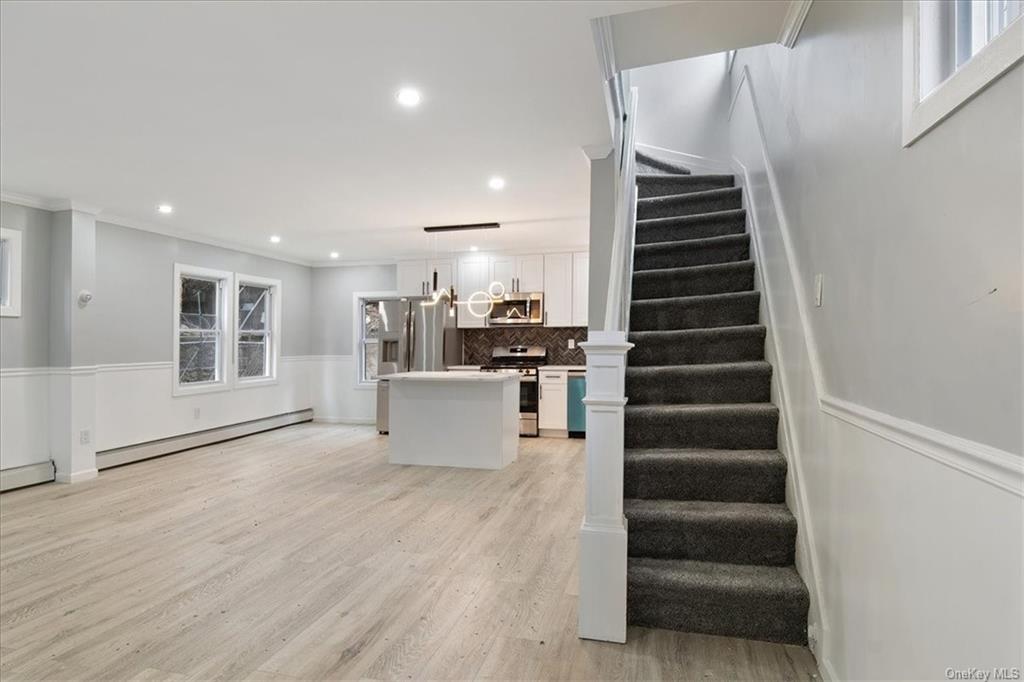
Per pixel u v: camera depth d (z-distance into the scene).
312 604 2.53
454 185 4.40
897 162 1.42
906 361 1.35
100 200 4.81
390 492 4.46
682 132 5.34
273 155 3.68
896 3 1.44
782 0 2.38
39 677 1.96
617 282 2.65
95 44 2.29
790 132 2.67
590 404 2.22
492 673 2.00
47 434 4.79
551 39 2.29
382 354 7.46
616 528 2.20
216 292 6.80
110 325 5.32
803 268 2.40
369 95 2.80
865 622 1.59
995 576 0.98
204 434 6.38
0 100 2.83
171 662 2.06
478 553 3.16
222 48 2.34
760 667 2.01
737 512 2.41
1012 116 0.94
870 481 1.56
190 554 3.12
